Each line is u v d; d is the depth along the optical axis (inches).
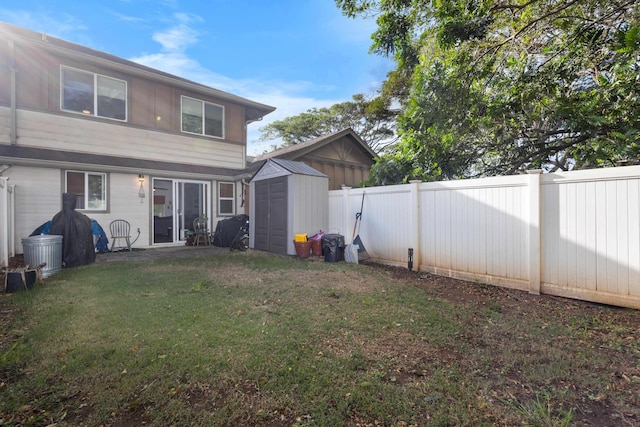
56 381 89.8
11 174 303.7
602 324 135.6
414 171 293.0
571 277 173.8
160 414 76.0
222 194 452.1
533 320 141.0
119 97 379.6
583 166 263.7
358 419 75.5
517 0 213.3
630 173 154.9
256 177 367.9
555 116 229.1
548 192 182.4
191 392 85.4
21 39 304.7
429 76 231.0
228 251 358.9
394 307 156.7
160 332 123.0
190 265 264.5
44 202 320.5
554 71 214.1
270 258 301.3
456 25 195.8
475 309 154.9
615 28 203.8
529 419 75.0
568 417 74.4
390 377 93.1
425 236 246.1
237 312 147.6
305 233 321.1
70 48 360.2
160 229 429.4
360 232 302.0
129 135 383.2
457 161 280.7
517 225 194.4
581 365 100.3
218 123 462.9
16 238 305.0
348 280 213.8
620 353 108.7
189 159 430.9
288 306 157.4
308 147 475.5
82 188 345.7
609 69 214.7
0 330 125.6
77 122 350.3
